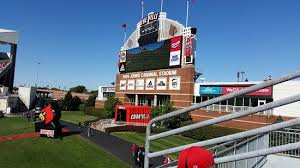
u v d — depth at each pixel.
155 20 67.88
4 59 117.12
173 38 62.25
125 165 31.92
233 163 8.23
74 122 74.25
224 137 3.78
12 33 117.06
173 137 49.38
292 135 11.64
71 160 34.06
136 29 74.88
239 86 51.88
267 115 45.41
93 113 94.50
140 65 72.12
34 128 60.09
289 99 3.26
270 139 11.83
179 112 4.15
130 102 77.94
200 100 59.03
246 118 48.06
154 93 67.56
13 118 80.81
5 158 34.66
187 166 3.08
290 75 3.29
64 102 118.50
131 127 56.41
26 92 106.81
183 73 59.97
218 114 52.12
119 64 80.88
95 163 32.81
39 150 39.03
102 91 101.69
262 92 48.72
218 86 55.56
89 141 45.53
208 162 3.08
